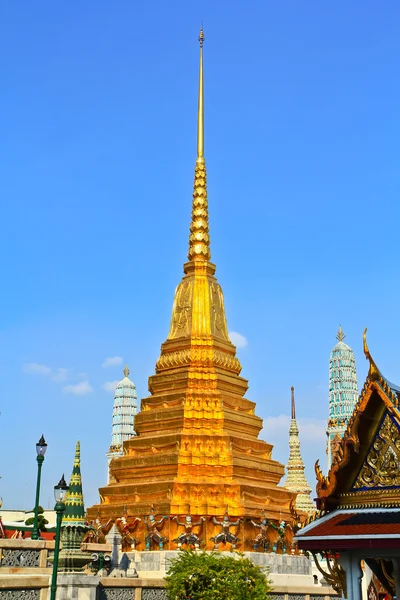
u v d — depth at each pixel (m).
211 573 35.78
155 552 55.50
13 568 32.16
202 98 81.44
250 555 55.78
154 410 66.38
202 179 78.12
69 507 37.69
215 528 58.06
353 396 107.69
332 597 48.00
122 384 125.38
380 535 14.92
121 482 64.19
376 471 16.20
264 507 60.69
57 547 29.34
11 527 85.94
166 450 63.03
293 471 104.31
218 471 61.16
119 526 58.59
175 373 68.25
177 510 58.16
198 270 74.31
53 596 28.44
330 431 102.50
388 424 16.06
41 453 38.78
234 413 66.00
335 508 16.69
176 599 35.88
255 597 35.44
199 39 83.75
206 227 76.56
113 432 122.19
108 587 36.09
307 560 60.56
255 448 65.50
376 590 22.34
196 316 71.25
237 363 71.31
